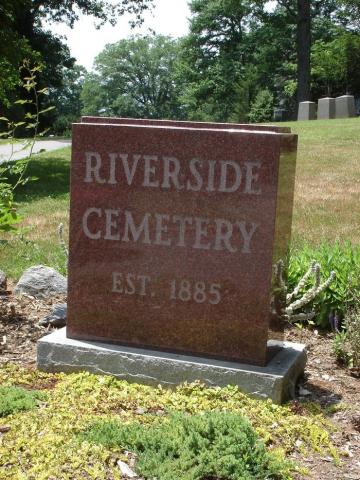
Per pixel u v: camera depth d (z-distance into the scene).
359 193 6.57
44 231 5.11
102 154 2.43
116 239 2.44
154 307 2.42
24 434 1.87
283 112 27.33
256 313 2.29
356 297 2.92
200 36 31.14
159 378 2.34
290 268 3.14
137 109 46.34
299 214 5.61
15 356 2.63
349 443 2.01
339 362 2.71
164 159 2.35
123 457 1.77
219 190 2.29
